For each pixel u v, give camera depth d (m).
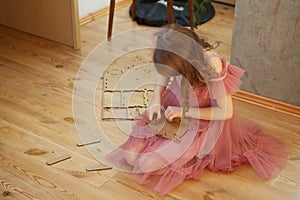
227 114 1.58
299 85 1.84
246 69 1.94
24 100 1.96
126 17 2.80
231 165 1.58
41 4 2.41
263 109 1.93
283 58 1.83
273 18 1.78
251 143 1.68
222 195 1.48
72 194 1.46
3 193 1.46
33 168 1.57
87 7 2.73
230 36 2.56
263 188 1.51
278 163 1.61
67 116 1.85
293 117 1.88
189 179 1.54
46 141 1.71
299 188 1.51
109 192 1.48
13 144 1.69
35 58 2.31
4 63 2.25
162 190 1.48
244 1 1.81
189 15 2.51
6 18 2.62
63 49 2.40
